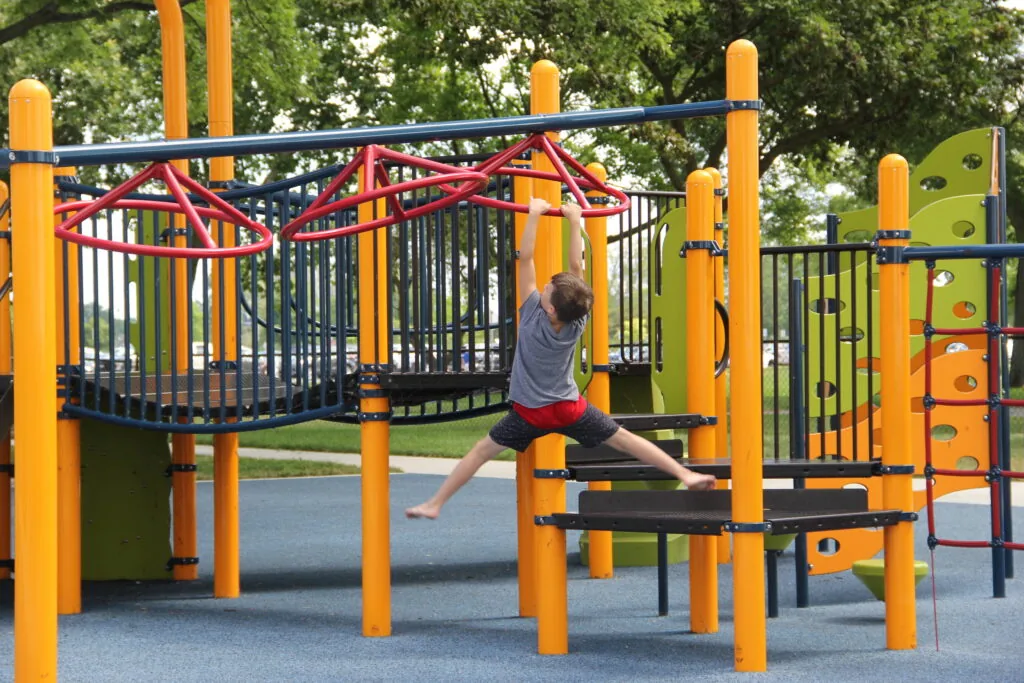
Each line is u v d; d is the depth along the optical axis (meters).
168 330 10.14
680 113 5.89
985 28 25.20
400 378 7.12
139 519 9.80
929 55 24.55
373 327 7.14
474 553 10.94
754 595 5.87
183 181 5.32
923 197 10.88
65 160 4.88
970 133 10.66
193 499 9.88
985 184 10.65
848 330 10.45
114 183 28.12
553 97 6.67
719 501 6.56
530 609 7.78
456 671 6.02
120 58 28.77
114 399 8.30
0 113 23.17
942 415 9.28
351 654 6.54
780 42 25.22
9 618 8.05
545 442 6.46
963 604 8.11
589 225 8.44
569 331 6.00
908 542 6.55
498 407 8.83
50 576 4.78
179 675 6.05
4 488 9.53
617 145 29.98
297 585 9.29
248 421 7.98
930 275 7.57
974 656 6.35
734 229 5.79
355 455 21.84
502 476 18.06
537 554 6.49
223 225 8.28
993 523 8.33
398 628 7.38
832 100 25.31
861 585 9.23
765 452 18.44
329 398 7.88
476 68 24.77
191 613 8.06
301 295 7.81
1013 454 18.36
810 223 40.69
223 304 8.88
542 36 22.70
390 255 7.25
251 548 11.30
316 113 32.16
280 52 24.20
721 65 27.02
